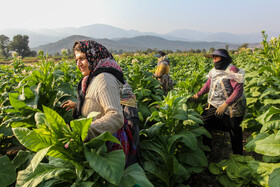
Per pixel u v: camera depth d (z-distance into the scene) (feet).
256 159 13.62
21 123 9.16
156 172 9.65
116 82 6.36
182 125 11.69
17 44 404.16
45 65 9.29
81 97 6.75
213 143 15.88
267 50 13.92
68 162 6.09
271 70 12.50
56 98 9.87
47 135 5.16
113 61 6.80
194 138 10.37
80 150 5.49
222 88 12.09
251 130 13.89
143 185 5.75
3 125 9.23
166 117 10.60
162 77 19.90
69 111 9.78
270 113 8.84
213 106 13.03
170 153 10.39
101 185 5.72
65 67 16.14
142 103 15.74
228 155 14.24
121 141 6.74
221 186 11.23
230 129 12.55
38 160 4.47
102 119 5.68
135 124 7.59
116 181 4.75
